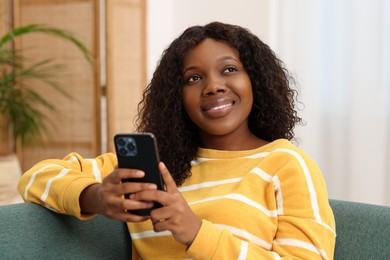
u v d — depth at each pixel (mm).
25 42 3695
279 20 3217
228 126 1190
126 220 975
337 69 3080
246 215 1101
